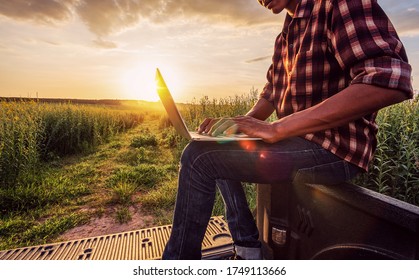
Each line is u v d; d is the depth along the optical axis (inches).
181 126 36.9
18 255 66.6
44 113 355.6
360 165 40.4
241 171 41.6
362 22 35.2
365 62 34.0
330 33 39.4
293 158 39.9
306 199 45.1
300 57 43.5
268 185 53.2
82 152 331.0
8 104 324.5
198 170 42.4
